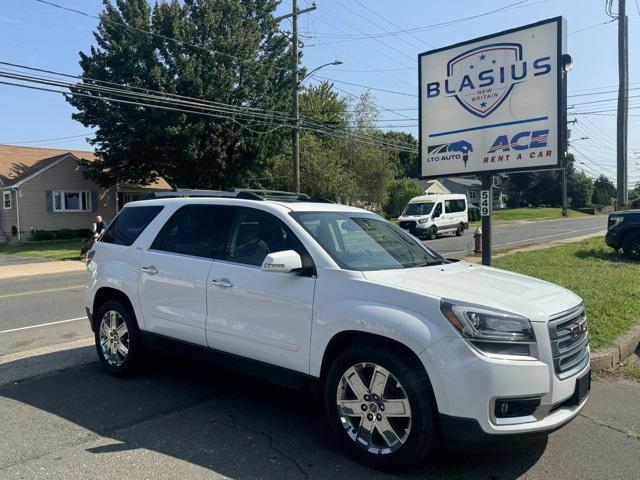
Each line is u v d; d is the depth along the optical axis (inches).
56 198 1316.4
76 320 348.5
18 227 1254.9
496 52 362.6
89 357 249.1
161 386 209.8
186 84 1133.7
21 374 223.1
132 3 1133.1
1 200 1336.1
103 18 1058.7
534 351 136.3
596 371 229.5
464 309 136.0
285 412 184.5
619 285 383.6
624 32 756.6
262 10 1353.3
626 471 144.6
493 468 145.9
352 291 152.5
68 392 202.4
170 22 1151.6
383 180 1777.8
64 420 175.3
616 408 190.5
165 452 152.8
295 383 163.9
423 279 155.7
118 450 153.6
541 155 347.3
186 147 1145.4
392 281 151.2
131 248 218.1
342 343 156.0
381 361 143.3
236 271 178.7
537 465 147.9
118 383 213.2
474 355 131.9
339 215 192.5
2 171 1326.3
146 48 1130.7
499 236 1108.5
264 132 1221.7
